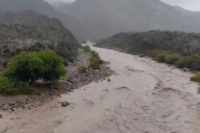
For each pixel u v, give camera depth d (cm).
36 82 2509
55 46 4353
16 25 5950
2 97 2069
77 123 1731
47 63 2427
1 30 4766
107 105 2122
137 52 7769
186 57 4841
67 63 3672
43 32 6594
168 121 1853
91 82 2878
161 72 3962
